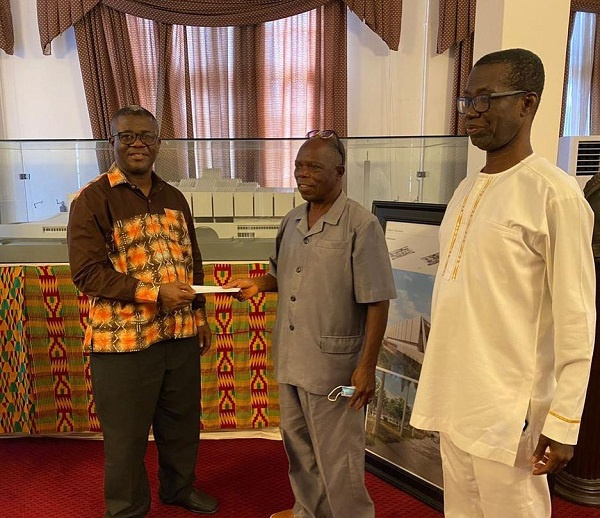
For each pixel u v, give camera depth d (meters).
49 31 3.63
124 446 1.65
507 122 1.08
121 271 1.60
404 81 4.00
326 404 1.49
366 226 1.42
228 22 3.72
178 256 1.70
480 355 1.10
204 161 2.30
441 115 4.04
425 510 1.92
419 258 2.01
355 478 1.54
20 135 3.88
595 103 4.14
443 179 2.31
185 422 1.84
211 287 1.60
